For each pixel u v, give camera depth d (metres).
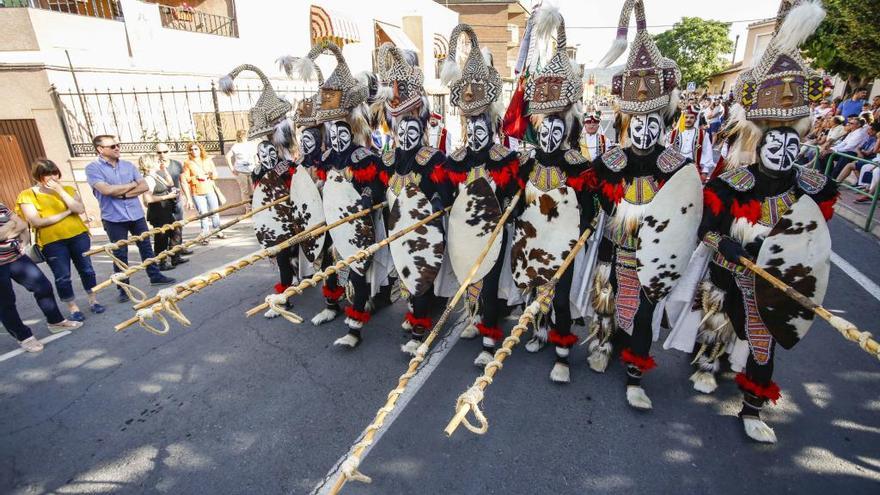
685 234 2.95
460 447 2.93
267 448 2.98
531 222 3.46
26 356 4.24
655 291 3.04
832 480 2.60
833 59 11.99
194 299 5.34
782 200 2.66
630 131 2.95
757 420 2.95
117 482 2.77
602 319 3.51
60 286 4.78
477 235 3.61
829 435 2.92
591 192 3.33
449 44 3.45
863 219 7.30
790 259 2.62
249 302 5.20
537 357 3.89
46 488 2.74
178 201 6.73
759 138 2.66
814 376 3.49
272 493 2.65
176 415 3.33
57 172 4.73
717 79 42.03
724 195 2.81
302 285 2.46
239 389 3.60
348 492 2.63
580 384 3.51
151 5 9.86
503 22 28.28
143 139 9.41
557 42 3.20
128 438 3.12
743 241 2.80
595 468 2.74
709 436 2.96
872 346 1.93
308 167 4.43
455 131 13.09
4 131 8.74
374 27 15.55
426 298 3.87
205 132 10.09
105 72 9.11
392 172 3.96
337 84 3.91
